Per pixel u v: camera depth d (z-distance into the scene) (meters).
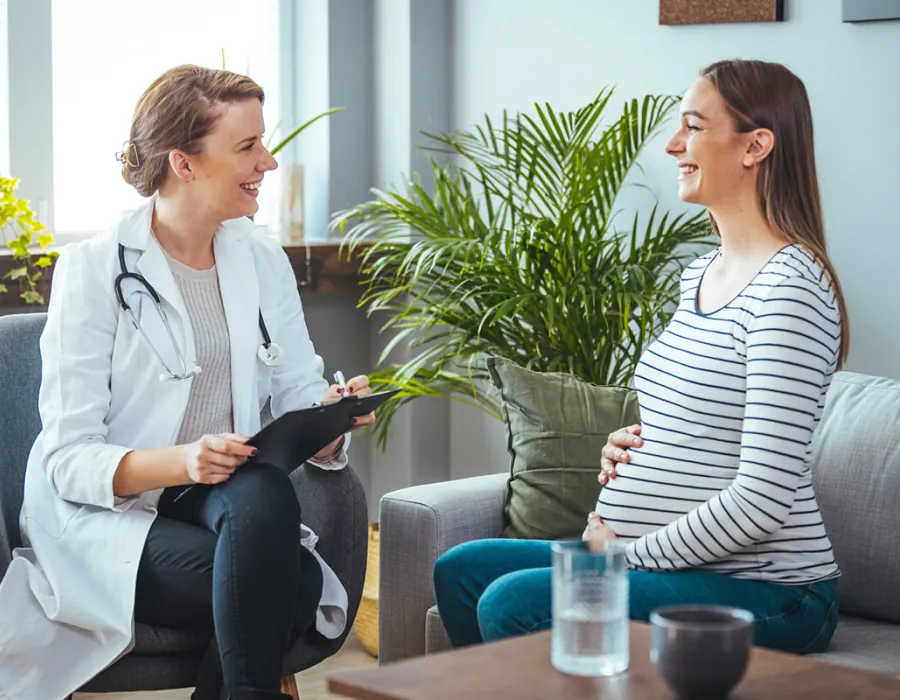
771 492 1.89
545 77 3.72
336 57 3.93
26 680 2.08
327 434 2.26
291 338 2.58
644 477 2.07
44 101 3.47
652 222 3.29
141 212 2.37
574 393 2.59
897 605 2.29
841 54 3.09
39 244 3.28
